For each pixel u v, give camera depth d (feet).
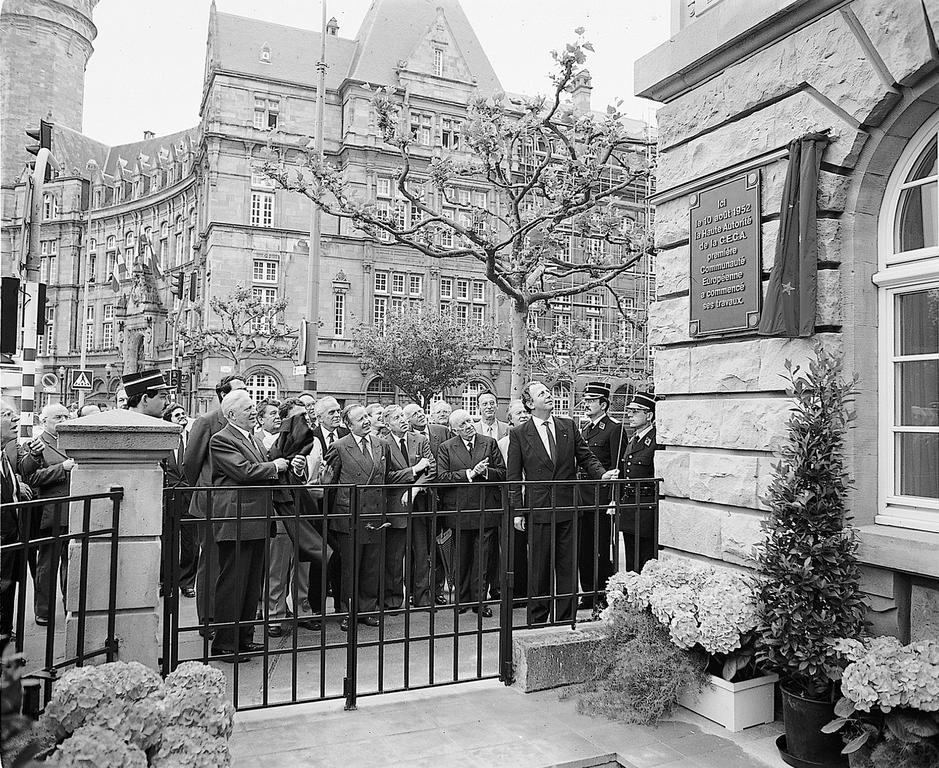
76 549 16.21
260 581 20.33
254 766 13.51
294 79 150.71
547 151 37.96
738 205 18.62
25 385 32.94
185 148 195.62
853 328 16.49
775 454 17.34
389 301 153.07
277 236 145.89
